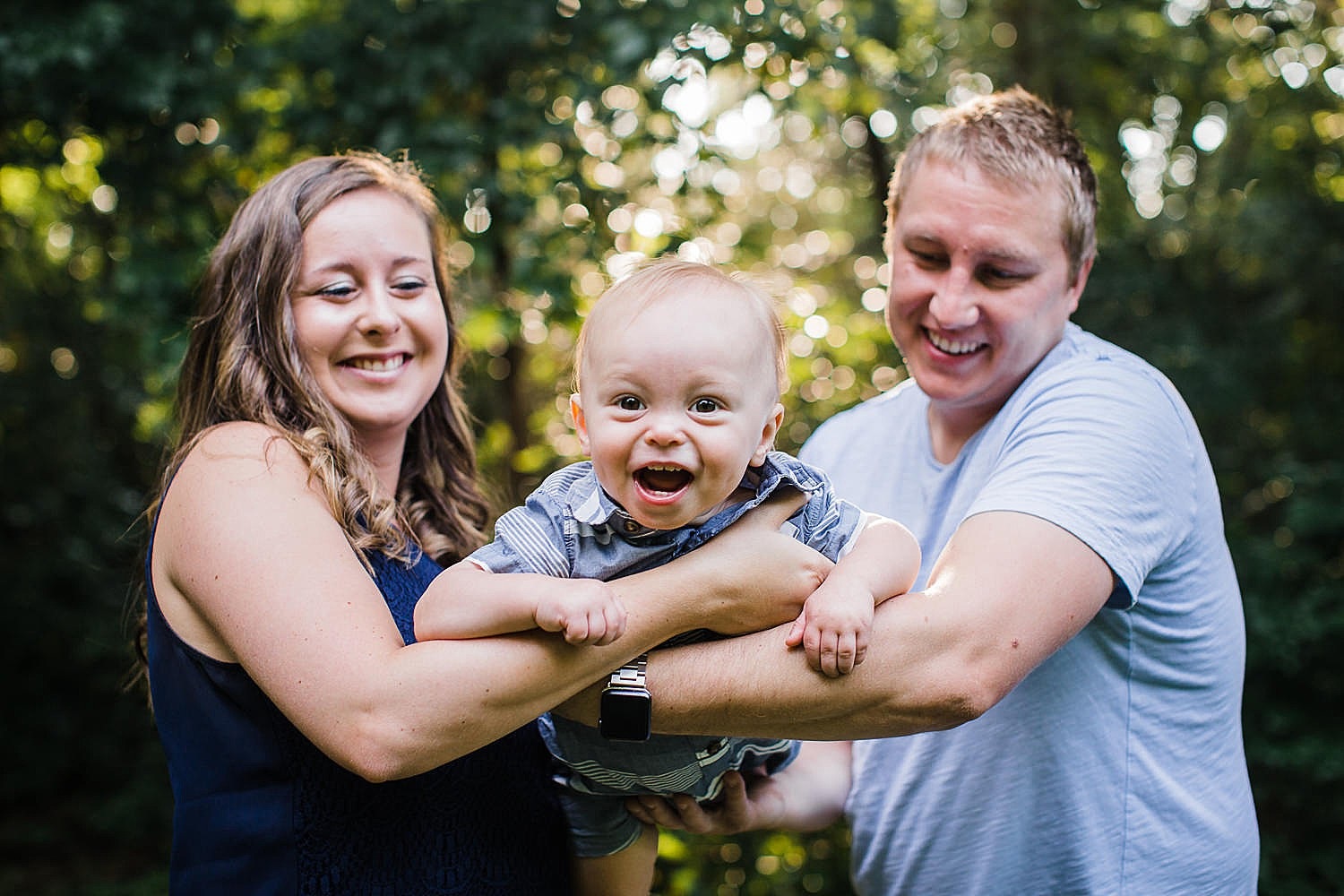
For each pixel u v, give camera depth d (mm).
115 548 8852
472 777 1881
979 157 2076
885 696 1654
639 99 5184
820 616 1645
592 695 1712
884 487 2381
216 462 1794
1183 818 2012
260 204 2033
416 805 1821
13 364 9148
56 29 4738
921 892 2127
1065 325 2234
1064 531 1760
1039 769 1972
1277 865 6281
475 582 1648
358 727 1580
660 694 1680
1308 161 8398
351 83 5285
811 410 5078
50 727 8250
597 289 5293
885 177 7340
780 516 1802
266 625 1648
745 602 1698
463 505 2453
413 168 3492
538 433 6230
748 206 8359
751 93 5324
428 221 2340
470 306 5105
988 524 1797
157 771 8070
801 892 4773
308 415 1965
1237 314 8336
